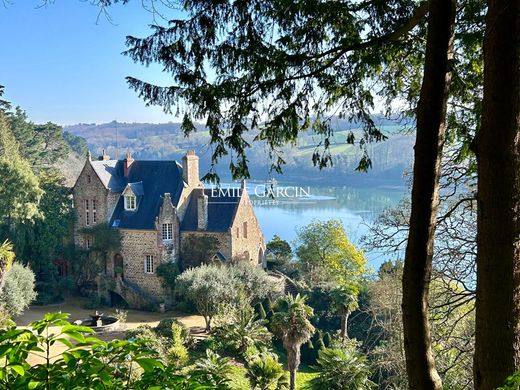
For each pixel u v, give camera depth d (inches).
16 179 1851.6
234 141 304.0
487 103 217.0
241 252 1964.8
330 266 2107.5
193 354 1317.7
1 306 1417.3
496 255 217.5
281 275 1982.0
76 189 2060.8
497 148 214.5
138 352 161.0
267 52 295.4
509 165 214.2
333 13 290.8
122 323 1610.5
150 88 293.7
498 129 213.8
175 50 286.4
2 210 1835.6
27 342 141.0
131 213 2005.4
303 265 2165.4
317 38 307.9
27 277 1561.3
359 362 916.6
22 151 2901.1
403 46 313.3
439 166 242.4
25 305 1557.6
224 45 288.5
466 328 566.3
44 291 1929.1
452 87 308.5
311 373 1402.6
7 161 1859.0
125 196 2012.8
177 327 1322.6
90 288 2025.1
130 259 1964.8
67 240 2075.5
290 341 1101.1
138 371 524.7
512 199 215.3
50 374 145.2
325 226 2159.2
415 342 248.2
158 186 2034.9
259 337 1389.0
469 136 331.0
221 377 187.9
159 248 1908.2
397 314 660.1
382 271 993.5
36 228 1927.9
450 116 333.1
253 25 290.7
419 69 346.6
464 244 460.1
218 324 1545.3
